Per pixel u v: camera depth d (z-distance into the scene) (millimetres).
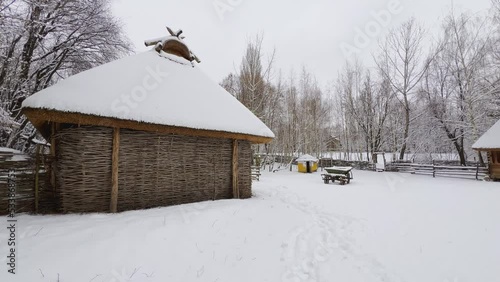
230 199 6816
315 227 5465
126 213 4852
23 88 9523
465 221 5555
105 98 4977
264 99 21891
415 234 4801
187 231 4191
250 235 4473
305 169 21016
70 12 9945
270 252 3945
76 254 3127
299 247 4258
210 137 6789
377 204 7758
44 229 3779
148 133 5680
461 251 3914
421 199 8469
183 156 6203
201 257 3539
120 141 5285
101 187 5008
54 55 10898
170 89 6371
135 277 2908
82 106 4555
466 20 19203
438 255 3809
